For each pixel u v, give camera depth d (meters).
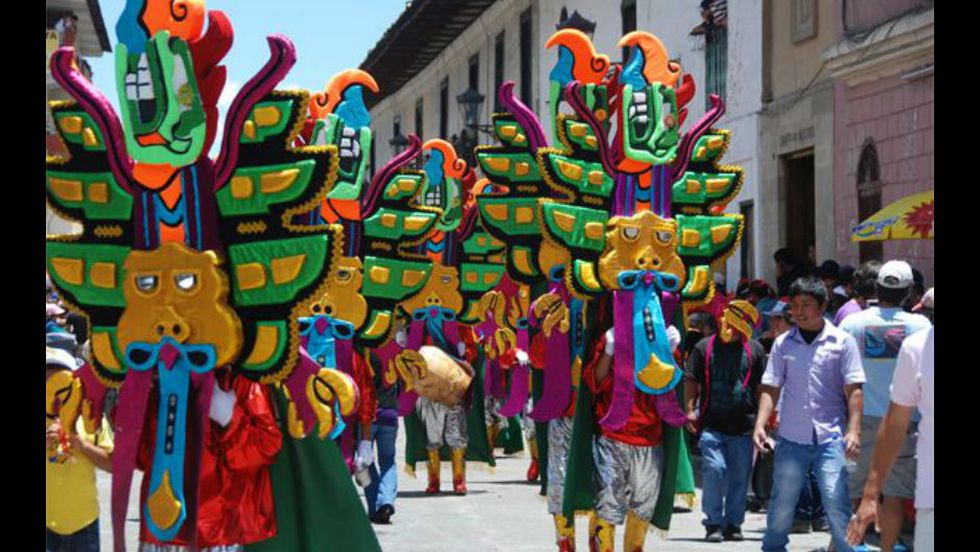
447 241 19.91
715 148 12.84
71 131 8.80
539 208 12.34
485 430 21.78
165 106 8.51
